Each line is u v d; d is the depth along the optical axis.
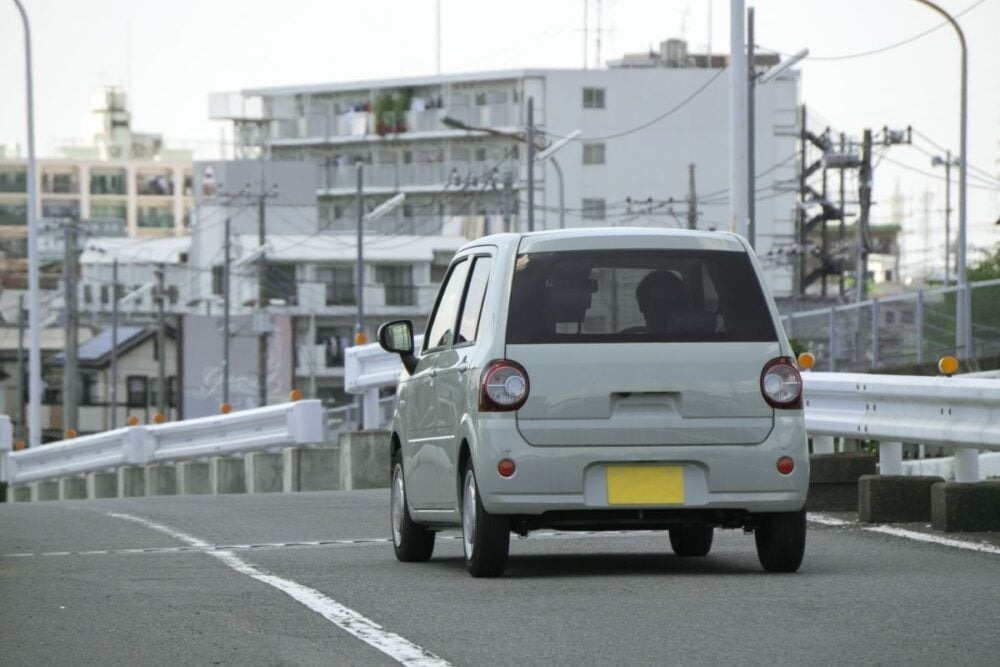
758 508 28.66
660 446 28.52
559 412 28.52
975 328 94.12
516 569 30.98
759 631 22.05
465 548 29.97
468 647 21.22
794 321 108.25
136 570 31.75
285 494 59.59
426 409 32.22
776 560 29.36
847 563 30.73
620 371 28.59
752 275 29.41
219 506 52.31
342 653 20.94
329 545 37.62
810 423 41.81
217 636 22.61
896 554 32.25
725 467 28.58
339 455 73.44
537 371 28.59
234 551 36.03
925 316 96.38
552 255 29.31
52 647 21.98
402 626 23.23
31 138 142.12
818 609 24.14
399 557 33.69
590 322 28.91
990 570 29.23
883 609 24.05
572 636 21.95
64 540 40.59
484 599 26.08
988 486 35.97
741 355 28.88
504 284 29.27
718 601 25.23
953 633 21.73
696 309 29.08
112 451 89.62
